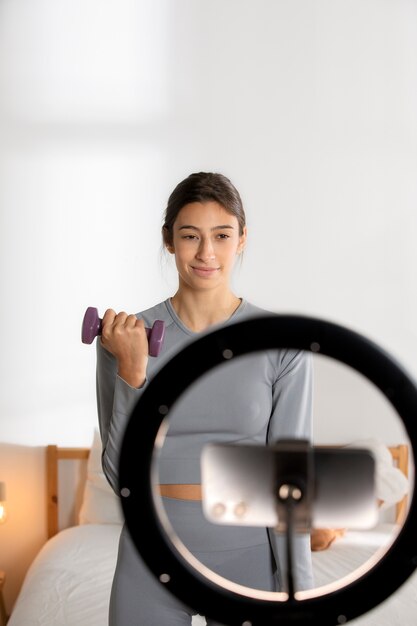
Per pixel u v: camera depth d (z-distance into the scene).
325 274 2.83
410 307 2.84
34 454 2.84
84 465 2.82
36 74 2.81
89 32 2.80
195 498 1.23
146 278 2.82
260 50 2.79
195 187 1.25
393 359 0.53
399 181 2.82
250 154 2.81
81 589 2.21
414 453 0.53
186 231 1.25
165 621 1.24
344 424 2.83
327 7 2.78
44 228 2.82
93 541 2.53
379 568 0.54
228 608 0.55
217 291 1.29
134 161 2.81
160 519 0.55
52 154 2.81
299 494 0.55
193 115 2.80
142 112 2.81
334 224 2.82
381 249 2.83
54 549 2.51
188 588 0.55
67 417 2.85
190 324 1.30
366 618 1.95
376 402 2.82
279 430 1.24
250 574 1.23
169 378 0.54
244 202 2.81
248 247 2.82
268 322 0.54
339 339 0.53
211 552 1.22
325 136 2.80
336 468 0.56
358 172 2.81
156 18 2.79
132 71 2.80
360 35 2.79
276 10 2.78
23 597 2.26
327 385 2.82
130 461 0.54
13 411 2.84
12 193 2.81
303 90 2.80
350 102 2.80
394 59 2.80
